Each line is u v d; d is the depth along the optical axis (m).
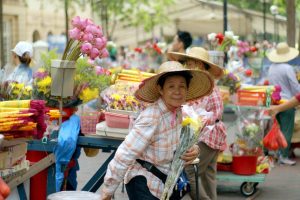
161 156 6.71
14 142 6.64
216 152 10.23
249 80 17.53
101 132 8.66
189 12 38.53
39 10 54.31
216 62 12.52
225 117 21.17
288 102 11.59
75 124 8.73
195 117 7.11
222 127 10.14
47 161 7.73
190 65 9.87
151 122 6.59
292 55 16.42
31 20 53.09
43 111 6.71
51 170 8.20
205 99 9.91
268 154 15.95
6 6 48.97
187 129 6.79
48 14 55.88
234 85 12.63
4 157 6.56
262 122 13.21
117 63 33.81
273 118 12.68
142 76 9.84
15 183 6.81
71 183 9.53
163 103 6.71
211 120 9.84
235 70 16.56
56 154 8.52
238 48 21.59
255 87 13.07
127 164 6.60
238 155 12.29
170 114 6.71
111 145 8.73
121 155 6.59
